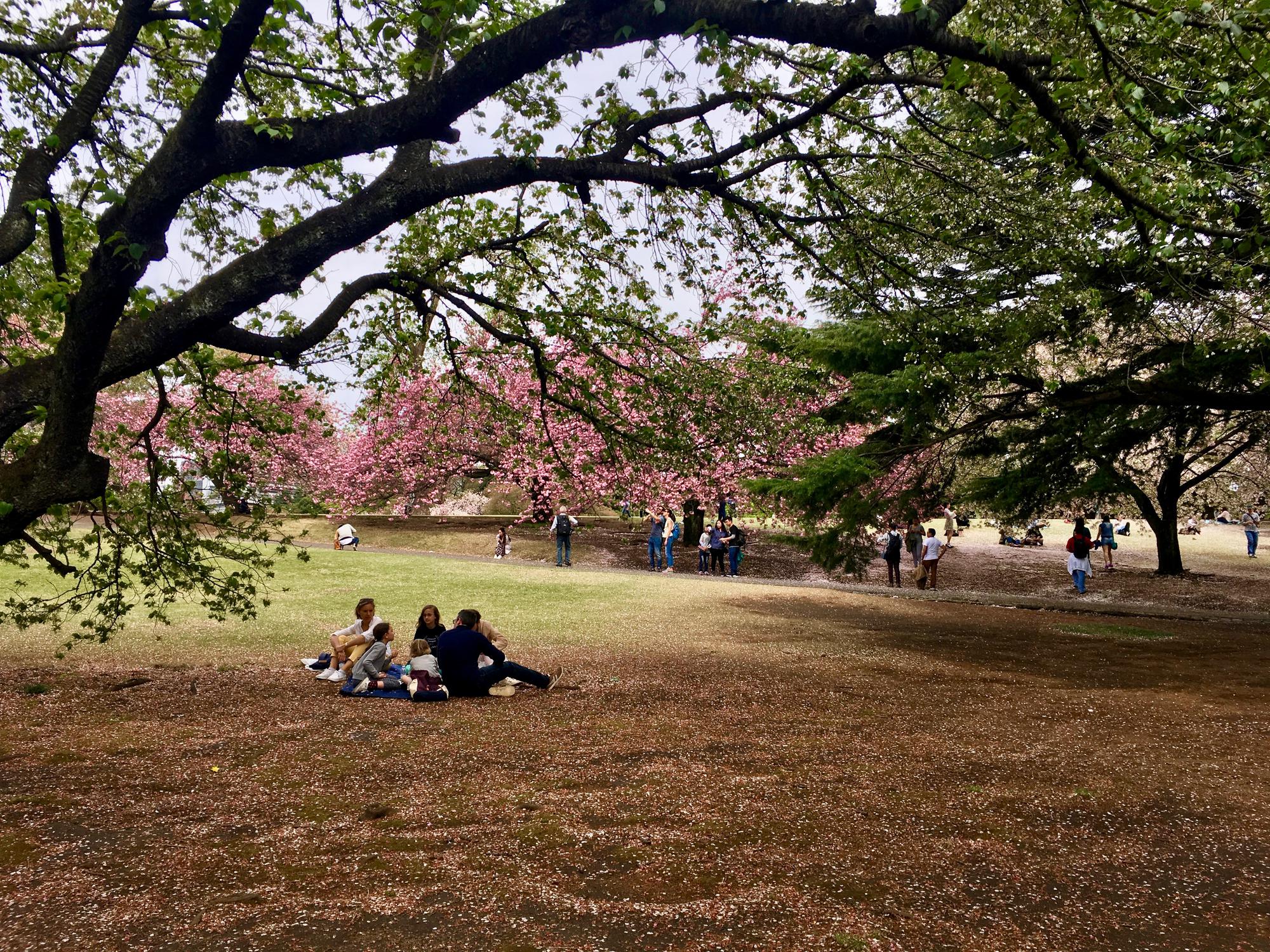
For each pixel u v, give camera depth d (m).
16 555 8.12
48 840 4.32
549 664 10.74
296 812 4.83
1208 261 9.05
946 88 6.12
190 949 3.18
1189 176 6.98
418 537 31.50
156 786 5.29
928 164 7.65
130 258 4.65
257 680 9.27
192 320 5.25
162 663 10.34
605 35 4.99
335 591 17.20
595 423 9.23
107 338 4.95
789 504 14.83
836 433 16.17
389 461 29.66
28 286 7.45
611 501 13.16
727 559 29.45
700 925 3.47
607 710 7.87
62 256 5.69
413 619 14.53
